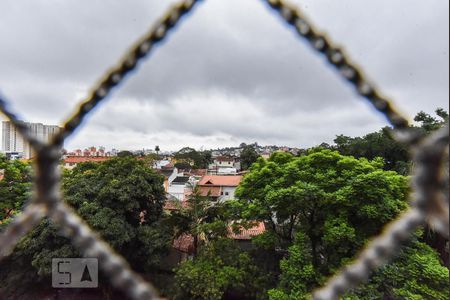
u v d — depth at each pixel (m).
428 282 8.69
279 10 1.45
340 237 9.39
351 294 8.09
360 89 1.39
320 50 1.42
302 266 9.70
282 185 11.31
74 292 15.80
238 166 65.00
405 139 1.34
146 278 15.48
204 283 11.64
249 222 13.77
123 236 13.55
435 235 11.54
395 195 10.23
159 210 16.80
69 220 1.43
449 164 1.22
